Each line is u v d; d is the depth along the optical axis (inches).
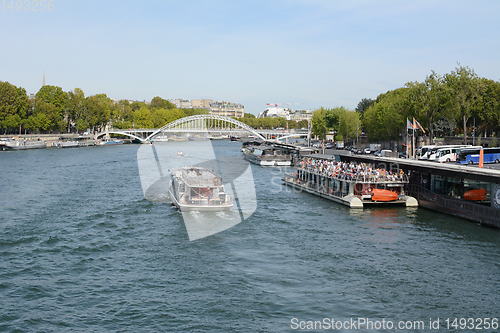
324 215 1931.6
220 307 1039.0
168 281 1190.3
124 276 1224.8
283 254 1403.8
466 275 1231.5
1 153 5413.4
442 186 2018.9
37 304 1050.7
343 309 1035.9
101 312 1014.4
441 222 1786.4
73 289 1137.4
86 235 1614.2
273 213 1972.2
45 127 6737.2
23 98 6658.5
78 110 7770.7
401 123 4315.9
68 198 2319.1
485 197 1782.7
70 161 4411.9
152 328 944.9
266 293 1116.5
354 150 5167.3
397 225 1747.0
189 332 930.1
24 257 1368.1
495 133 4303.6
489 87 3934.5
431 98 3686.0
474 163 3110.2
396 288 1148.5
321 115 6948.8
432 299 1089.4
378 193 2094.0
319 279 1204.5
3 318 979.3
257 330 940.6
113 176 3235.7
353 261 1339.8
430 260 1346.0
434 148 3235.7
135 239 1567.4
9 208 2058.3
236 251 1434.5
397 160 2391.7
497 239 1542.8
